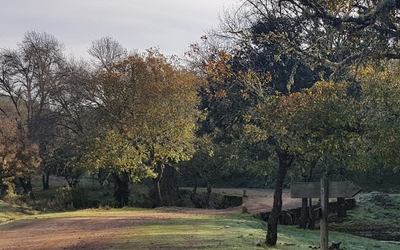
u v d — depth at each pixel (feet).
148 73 127.44
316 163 82.28
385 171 162.91
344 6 45.52
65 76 161.68
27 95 188.24
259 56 75.31
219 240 51.67
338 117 54.60
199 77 125.49
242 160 91.76
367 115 53.93
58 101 166.50
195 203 151.64
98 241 55.83
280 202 53.06
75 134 162.09
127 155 124.77
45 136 168.86
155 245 48.57
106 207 124.26
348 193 28.07
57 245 54.70
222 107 102.94
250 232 64.39
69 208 132.36
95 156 127.44
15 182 164.76
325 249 28.14
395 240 88.43
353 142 57.26
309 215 97.60
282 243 56.49
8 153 143.64
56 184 222.89
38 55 183.42
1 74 184.75
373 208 131.64
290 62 74.74
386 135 49.67
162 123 124.77
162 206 136.05
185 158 131.95
